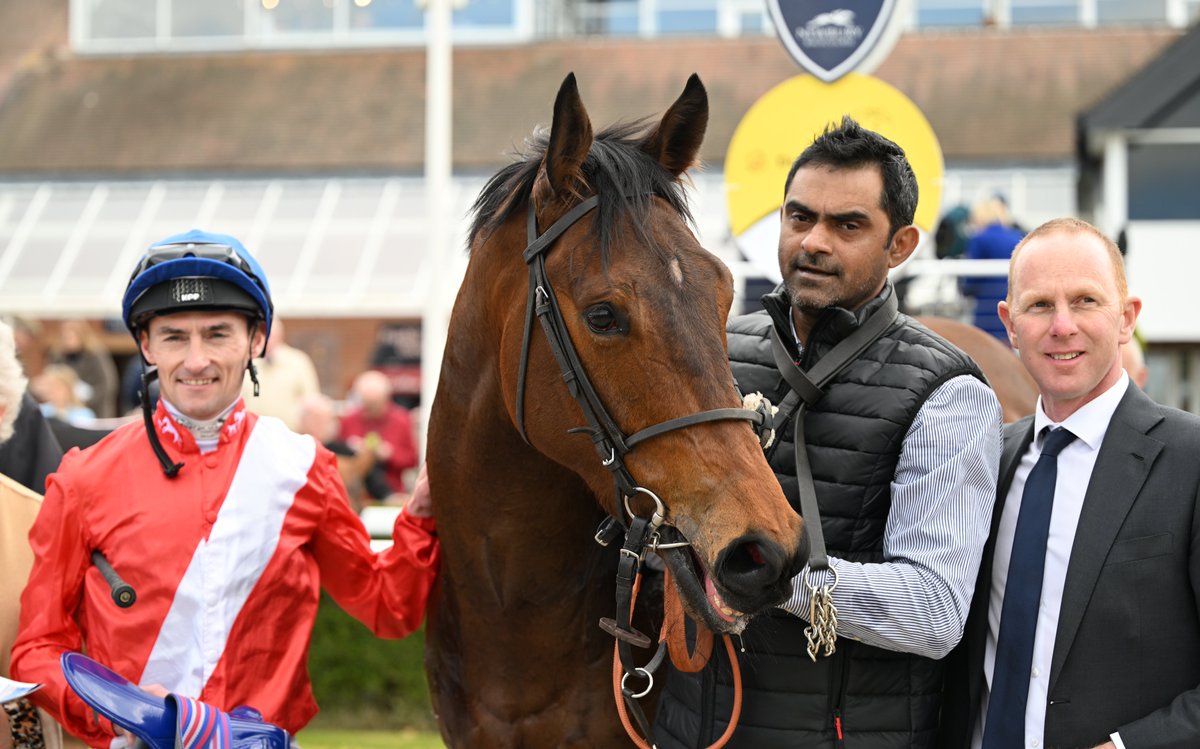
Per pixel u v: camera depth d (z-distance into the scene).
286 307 13.26
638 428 1.78
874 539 2.00
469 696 2.22
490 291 2.04
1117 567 1.88
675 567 1.76
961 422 1.95
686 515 1.73
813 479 2.00
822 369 2.00
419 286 14.21
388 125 16.75
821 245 2.01
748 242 4.24
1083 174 15.68
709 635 1.87
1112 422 1.97
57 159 17.08
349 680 5.36
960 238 6.50
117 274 15.16
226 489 2.08
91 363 9.67
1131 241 14.45
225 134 17.08
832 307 2.03
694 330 1.75
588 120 1.85
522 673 2.16
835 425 1.99
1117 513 1.90
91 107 17.83
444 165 7.25
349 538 2.22
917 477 1.93
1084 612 1.88
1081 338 1.93
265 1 10.69
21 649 2.00
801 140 4.21
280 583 2.09
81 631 2.09
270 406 7.60
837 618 1.87
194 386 2.07
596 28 18.89
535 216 1.94
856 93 4.19
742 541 1.65
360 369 14.71
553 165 1.87
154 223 15.98
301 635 2.12
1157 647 1.86
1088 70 16.19
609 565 2.18
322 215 15.67
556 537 2.09
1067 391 1.96
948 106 15.84
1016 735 1.92
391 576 2.30
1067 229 1.98
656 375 1.75
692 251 1.81
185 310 2.05
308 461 2.18
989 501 1.97
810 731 1.96
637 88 16.55
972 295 5.56
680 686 2.11
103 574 2.02
